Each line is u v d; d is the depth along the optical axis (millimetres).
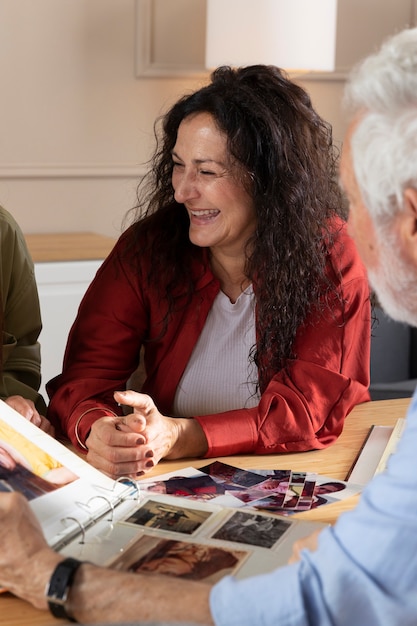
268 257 1974
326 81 4832
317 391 1938
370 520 1110
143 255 2082
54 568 1234
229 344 2076
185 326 2078
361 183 1232
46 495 1445
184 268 2072
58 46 4348
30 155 4395
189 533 1431
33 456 1542
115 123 4512
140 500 1550
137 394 1761
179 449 1792
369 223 1255
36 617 1242
